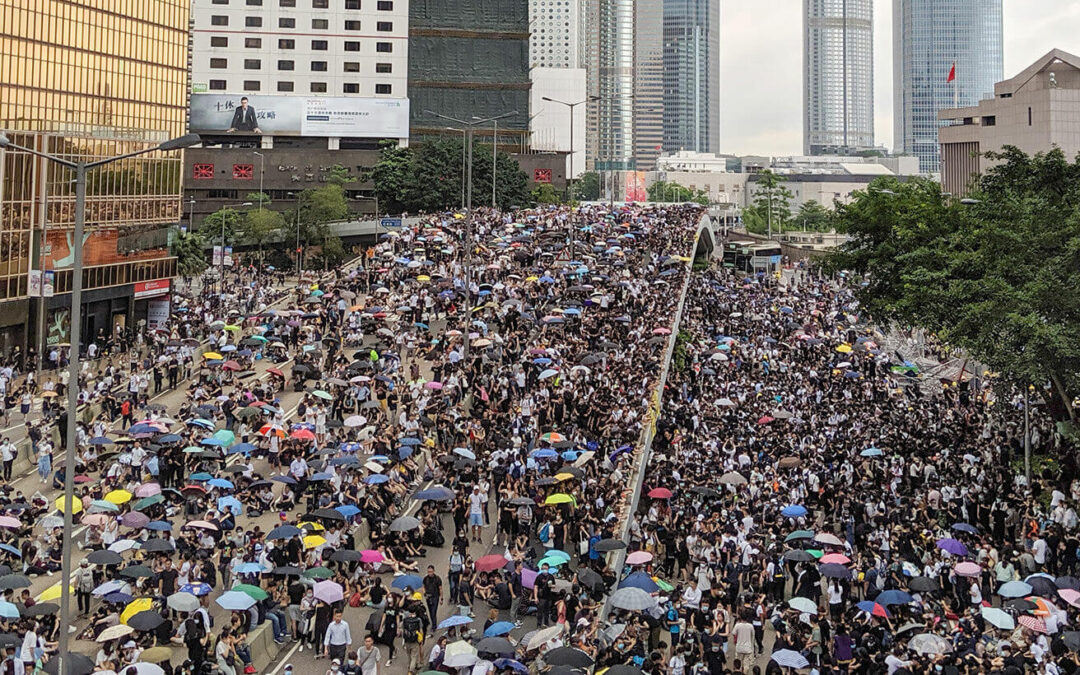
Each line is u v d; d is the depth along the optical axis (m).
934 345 93.25
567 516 40.41
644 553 35.41
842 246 76.62
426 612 33.84
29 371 73.62
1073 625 32.56
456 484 43.19
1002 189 61.22
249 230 134.62
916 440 55.53
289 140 179.38
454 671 29.16
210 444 46.12
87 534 40.97
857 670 30.80
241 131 174.25
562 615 32.47
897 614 34.94
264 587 35.12
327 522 39.31
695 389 69.00
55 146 81.44
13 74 83.12
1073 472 49.78
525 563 36.72
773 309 103.69
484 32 198.12
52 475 48.38
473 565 37.38
